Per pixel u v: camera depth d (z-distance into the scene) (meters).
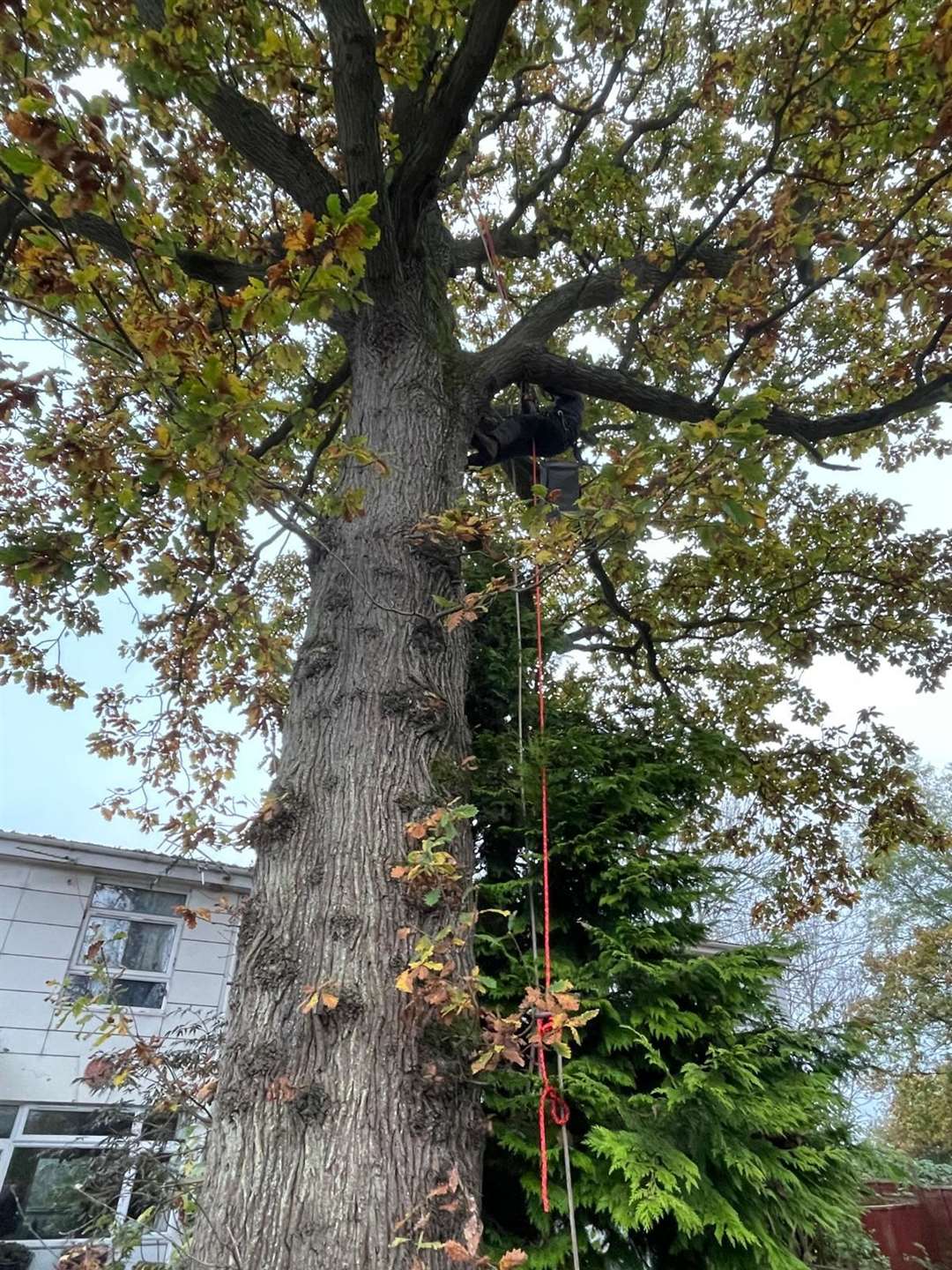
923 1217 9.25
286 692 5.97
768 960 3.51
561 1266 2.81
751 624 7.82
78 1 3.38
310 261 2.21
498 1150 3.02
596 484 2.84
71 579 2.99
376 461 2.69
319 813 2.71
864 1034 3.58
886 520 7.53
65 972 8.73
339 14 3.49
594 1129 2.75
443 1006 2.13
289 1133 2.05
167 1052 4.78
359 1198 1.94
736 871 3.92
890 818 7.69
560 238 7.08
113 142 2.59
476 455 4.93
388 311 4.32
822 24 3.79
